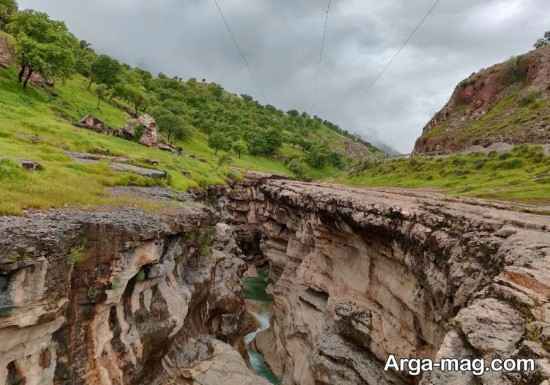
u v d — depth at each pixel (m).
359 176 75.94
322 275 28.47
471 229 13.95
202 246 24.80
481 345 7.16
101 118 67.56
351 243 24.53
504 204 22.75
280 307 35.16
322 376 21.30
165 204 21.45
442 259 14.30
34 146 27.78
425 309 16.06
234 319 30.80
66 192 16.52
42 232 10.97
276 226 46.62
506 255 10.48
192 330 23.08
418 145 104.00
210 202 48.75
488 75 100.12
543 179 34.53
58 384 11.22
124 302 14.81
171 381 18.44
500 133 69.81
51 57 59.66
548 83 79.50
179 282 20.59
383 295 20.81
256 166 109.56
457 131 87.00
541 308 7.34
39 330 10.31
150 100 116.19
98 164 27.91
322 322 25.52
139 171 30.44
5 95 48.03
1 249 9.28
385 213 19.88
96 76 90.69
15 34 63.22
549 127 61.12
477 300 9.54
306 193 33.22
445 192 36.91
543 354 6.13
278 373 29.05
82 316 12.22
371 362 19.98
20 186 15.20
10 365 9.72
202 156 91.75
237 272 35.81
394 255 19.28
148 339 15.64
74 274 11.88
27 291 9.72
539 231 12.90
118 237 13.42
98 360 12.84
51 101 58.84
